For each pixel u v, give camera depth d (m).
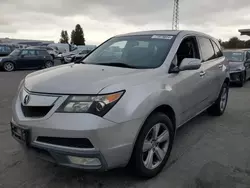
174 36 3.73
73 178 2.89
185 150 3.71
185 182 2.85
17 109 2.72
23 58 16.67
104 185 2.77
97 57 3.79
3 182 2.79
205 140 4.11
